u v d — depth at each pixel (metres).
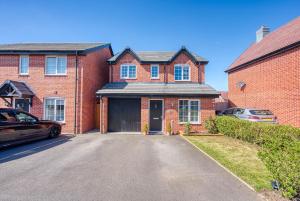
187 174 6.20
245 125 11.05
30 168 6.69
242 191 4.99
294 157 4.13
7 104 15.07
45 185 5.31
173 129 15.06
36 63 15.40
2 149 9.55
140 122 15.91
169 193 4.90
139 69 17.61
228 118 13.16
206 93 14.80
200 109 15.20
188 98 15.21
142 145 10.66
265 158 5.11
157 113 15.57
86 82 15.80
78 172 6.32
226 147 9.97
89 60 16.41
